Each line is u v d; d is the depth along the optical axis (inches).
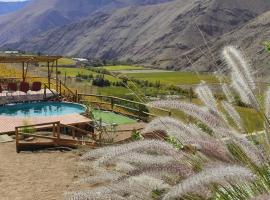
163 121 102.5
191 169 93.5
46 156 443.8
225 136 94.2
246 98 99.5
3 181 357.7
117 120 770.8
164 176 95.0
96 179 107.6
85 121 714.8
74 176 340.2
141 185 95.9
